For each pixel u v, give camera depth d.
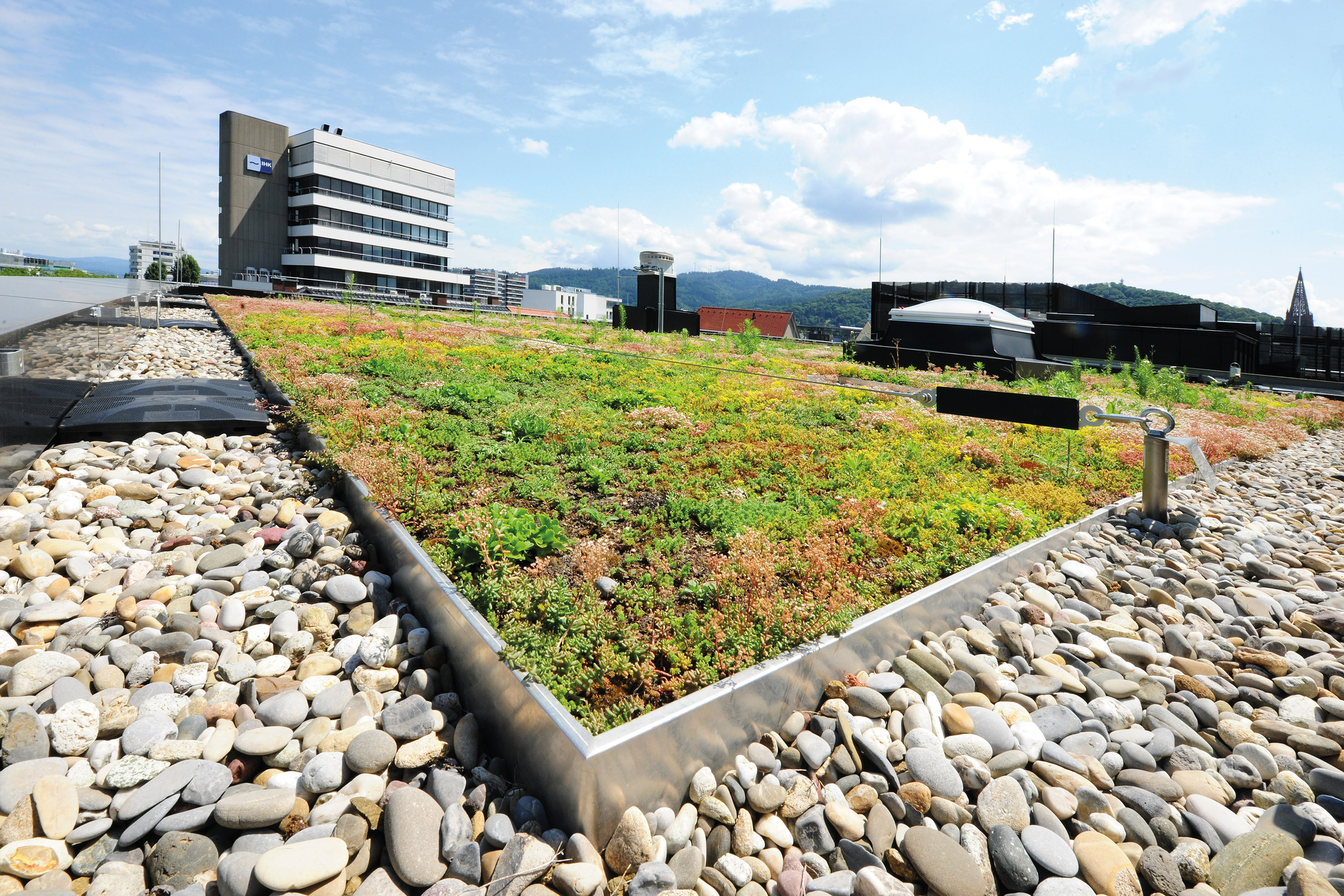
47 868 1.87
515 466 4.91
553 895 1.78
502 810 2.10
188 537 3.89
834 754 2.37
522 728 2.21
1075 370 16.55
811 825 2.06
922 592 3.16
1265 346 25.34
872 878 1.85
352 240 59.59
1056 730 2.59
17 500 4.12
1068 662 3.13
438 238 67.69
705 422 7.12
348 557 3.62
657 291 38.88
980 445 6.69
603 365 11.38
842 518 4.31
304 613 3.08
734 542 3.61
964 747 2.41
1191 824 2.18
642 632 2.86
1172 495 6.11
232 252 55.97
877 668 2.88
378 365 8.58
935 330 19.16
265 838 1.99
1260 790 2.38
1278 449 9.52
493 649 2.42
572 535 3.88
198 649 2.85
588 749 1.90
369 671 2.71
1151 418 5.14
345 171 58.34
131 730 2.34
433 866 1.87
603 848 1.96
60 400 5.70
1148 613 3.58
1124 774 2.39
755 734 2.37
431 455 4.99
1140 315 25.03
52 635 2.95
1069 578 3.96
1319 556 4.78
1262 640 3.42
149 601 3.20
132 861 1.94
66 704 2.35
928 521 4.26
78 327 6.51
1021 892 1.93
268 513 4.29
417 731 2.38
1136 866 2.02
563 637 2.69
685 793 2.17
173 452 5.16
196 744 2.31
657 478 5.07
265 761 2.30
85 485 4.54
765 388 10.06
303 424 5.72
